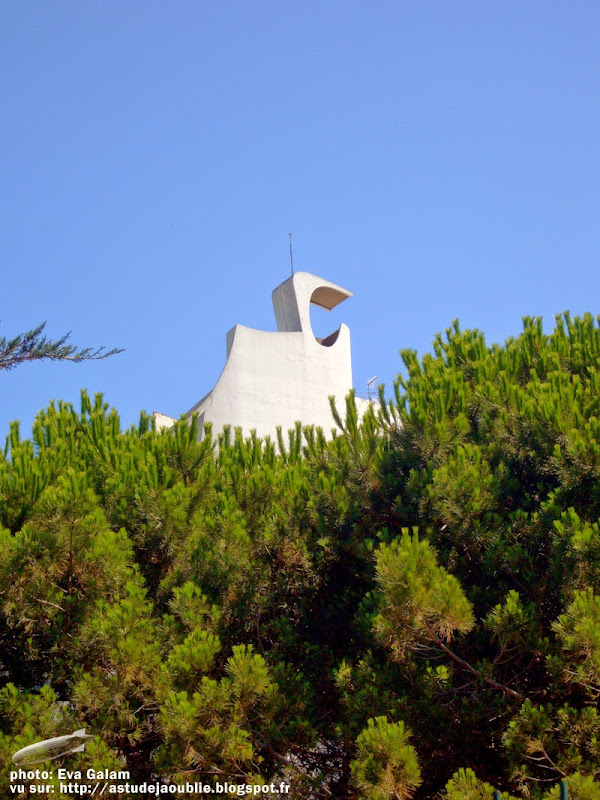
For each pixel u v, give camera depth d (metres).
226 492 17.20
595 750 11.68
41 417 19.47
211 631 14.50
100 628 13.47
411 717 12.98
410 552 12.57
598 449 13.79
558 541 13.10
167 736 12.40
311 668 15.12
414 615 12.40
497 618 12.64
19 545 13.84
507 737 12.06
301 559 15.84
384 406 17.48
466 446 15.52
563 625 11.89
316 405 28.30
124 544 14.67
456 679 13.77
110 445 18.00
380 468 16.23
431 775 13.32
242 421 26.83
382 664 14.41
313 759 14.18
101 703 13.16
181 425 17.95
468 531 14.45
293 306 30.02
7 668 14.59
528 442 15.57
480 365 17.88
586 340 18.08
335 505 15.95
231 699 13.02
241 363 27.58
